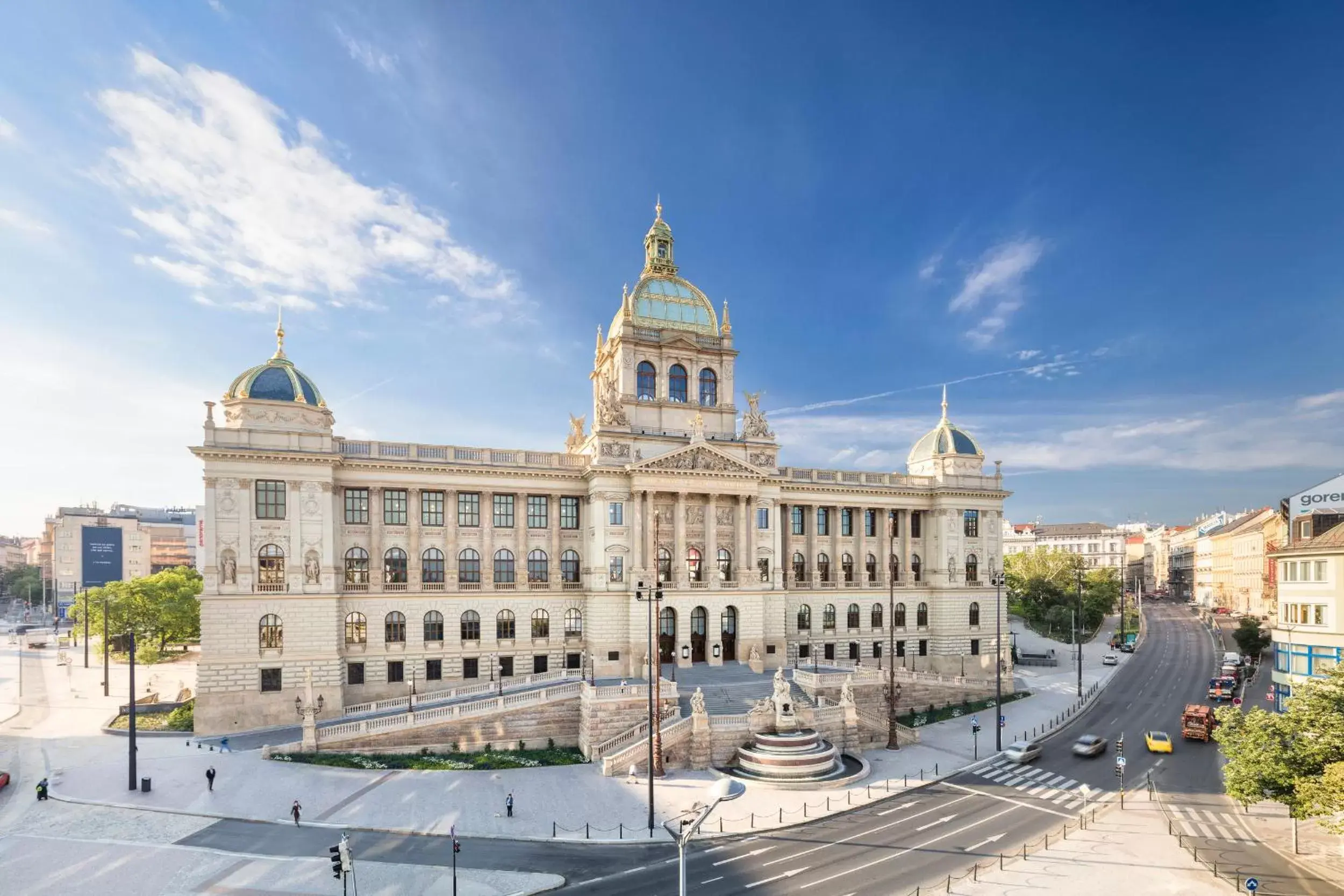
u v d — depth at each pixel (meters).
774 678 70.88
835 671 78.19
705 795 52.78
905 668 92.19
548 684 74.62
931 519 101.75
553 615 82.38
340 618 73.50
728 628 86.38
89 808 48.66
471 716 63.72
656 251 95.50
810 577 96.00
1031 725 73.38
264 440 70.81
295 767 57.06
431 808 49.22
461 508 80.62
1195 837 44.50
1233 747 42.69
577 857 42.16
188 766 57.25
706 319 93.31
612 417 83.88
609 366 93.19
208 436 68.94
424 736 62.59
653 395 89.31
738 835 45.50
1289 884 37.84
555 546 83.69
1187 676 98.44
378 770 56.97
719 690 72.56
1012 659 105.00
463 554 80.06
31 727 71.44
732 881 39.16
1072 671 104.38
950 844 43.91
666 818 48.09
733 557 86.62
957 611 99.94
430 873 39.53
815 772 56.59
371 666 74.50
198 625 111.06
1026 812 49.44
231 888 37.38
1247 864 40.41
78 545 196.62
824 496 96.56
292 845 42.97
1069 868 40.12
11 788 52.78
